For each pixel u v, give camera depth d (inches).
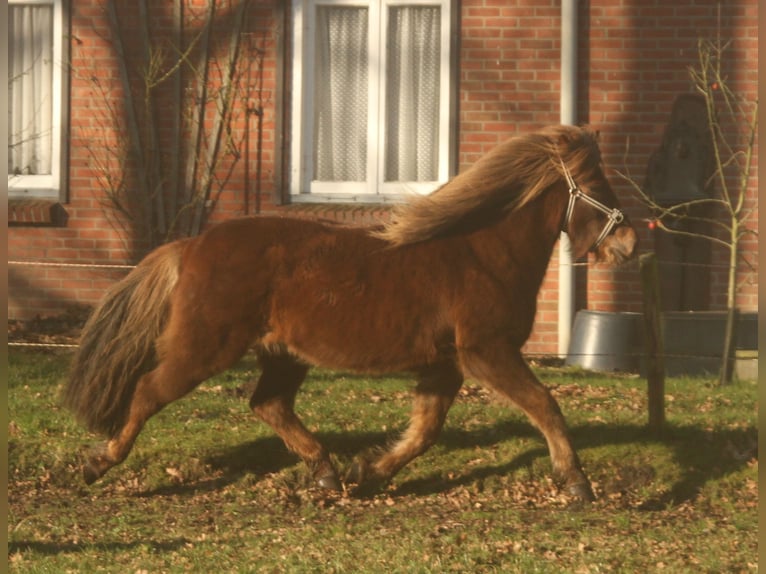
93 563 325.4
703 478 410.9
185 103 667.4
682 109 641.6
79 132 673.6
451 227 388.5
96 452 398.3
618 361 601.3
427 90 675.4
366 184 676.7
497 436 441.7
